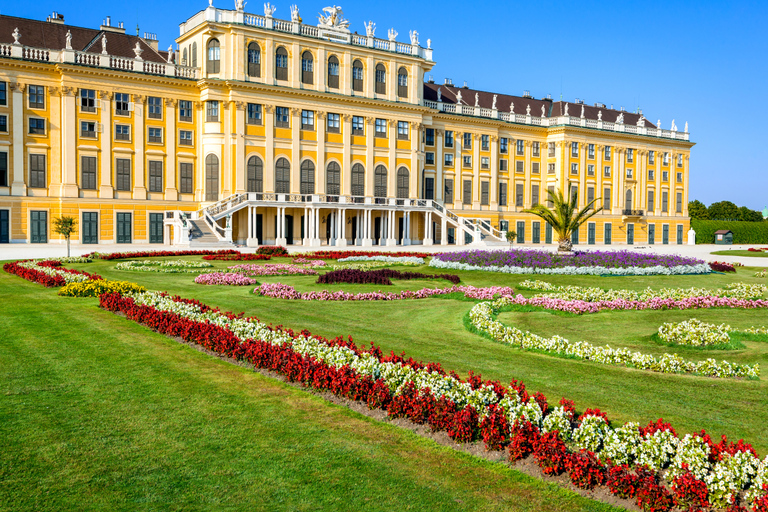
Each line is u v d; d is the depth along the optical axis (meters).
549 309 23.19
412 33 76.38
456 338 17.44
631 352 15.49
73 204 59.12
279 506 7.67
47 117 58.34
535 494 8.08
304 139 68.56
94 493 7.91
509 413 9.77
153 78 61.78
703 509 7.72
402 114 75.38
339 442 9.52
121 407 10.88
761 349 16.78
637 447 8.71
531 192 90.69
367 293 25.39
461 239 76.25
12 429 9.80
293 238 69.00
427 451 9.27
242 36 64.00
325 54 69.44
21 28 61.03
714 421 10.68
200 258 43.88
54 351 14.60
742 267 45.69
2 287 25.36
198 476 8.38
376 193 74.00
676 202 103.31
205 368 13.41
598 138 92.62
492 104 90.94
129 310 18.70
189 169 64.94
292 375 12.51
